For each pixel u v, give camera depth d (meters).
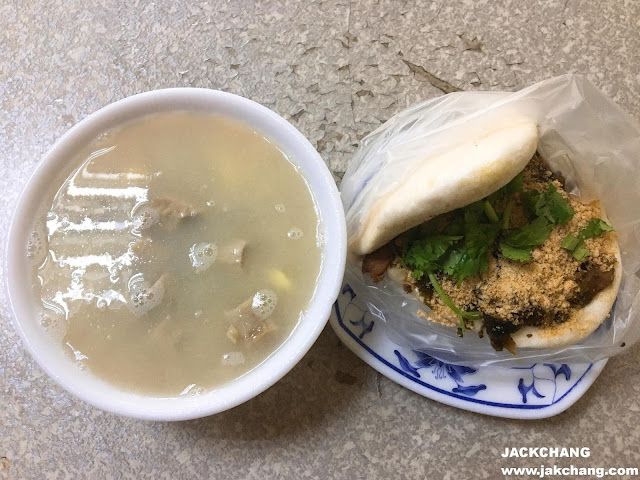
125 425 0.28
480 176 0.20
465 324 0.25
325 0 0.32
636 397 0.28
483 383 0.28
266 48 0.31
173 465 0.28
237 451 0.28
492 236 0.24
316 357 0.28
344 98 0.31
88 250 0.24
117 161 0.25
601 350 0.26
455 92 0.29
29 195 0.23
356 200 0.27
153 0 0.32
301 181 0.25
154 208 0.25
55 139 0.30
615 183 0.25
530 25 0.31
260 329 0.24
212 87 0.31
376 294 0.27
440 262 0.24
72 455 0.28
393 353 0.28
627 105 0.30
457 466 0.28
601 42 0.31
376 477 0.28
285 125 0.24
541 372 0.28
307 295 0.24
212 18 0.32
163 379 0.24
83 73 0.31
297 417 0.28
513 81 0.31
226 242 0.25
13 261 0.23
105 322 0.24
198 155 0.25
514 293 0.23
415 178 0.23
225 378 0.24
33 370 0.28
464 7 0.32
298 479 0.28
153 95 0.24
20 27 0.32
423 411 0.28
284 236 0.25
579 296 0.25
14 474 0.28
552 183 0.25
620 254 0.26
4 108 0.31
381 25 0.31
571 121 0.25
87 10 0.32
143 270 0.24
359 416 0.28
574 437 0.28
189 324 0.24
